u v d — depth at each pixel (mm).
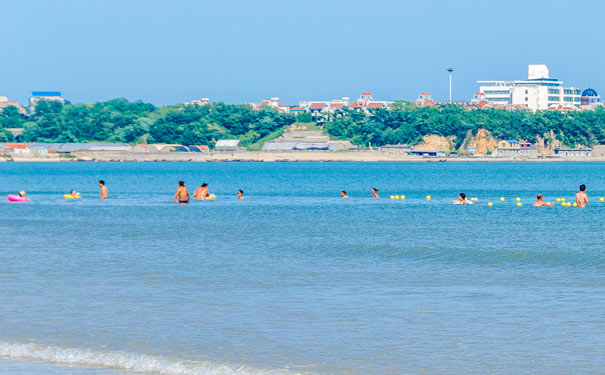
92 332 63250
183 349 58656
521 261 99875
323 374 53125
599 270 92688
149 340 61000
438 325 65312
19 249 111125
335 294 78125
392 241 120625
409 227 143000
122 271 91562
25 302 74062
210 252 108438
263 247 113625
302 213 176625
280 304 73375
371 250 110312
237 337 61812
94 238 124938
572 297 76312
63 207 194000
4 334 62750
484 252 107500
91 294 77750
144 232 133750
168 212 178000
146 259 101312
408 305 72812
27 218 161375
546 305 72625
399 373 53281
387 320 67062
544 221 152750
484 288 81188
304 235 129750
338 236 128125
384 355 57094
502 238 123688
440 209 188000
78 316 68375
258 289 80688
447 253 107000
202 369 54031
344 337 61750
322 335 62344
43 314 69125
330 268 94438
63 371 54094
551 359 55938
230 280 85812
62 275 88562
